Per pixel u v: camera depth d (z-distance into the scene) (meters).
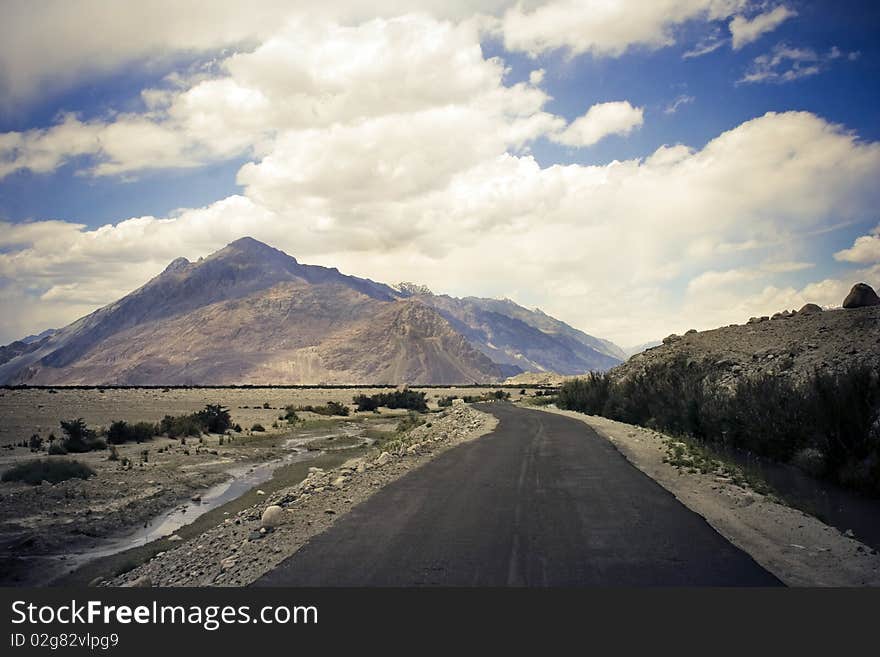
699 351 44.88
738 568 8.09
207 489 23.89
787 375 31.08
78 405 66.69
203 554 11.05
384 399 81.19
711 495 13.25
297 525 11.20
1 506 18.92
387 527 10.48
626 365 55.59
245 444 38.88
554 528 10.14
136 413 58.91
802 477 17.56
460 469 17.39
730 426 23.86
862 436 16.14
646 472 16.52
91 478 23.92
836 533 10.13
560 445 23.05
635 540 9.37
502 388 155.62
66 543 15.98
